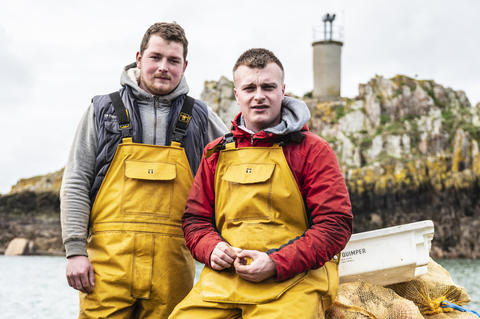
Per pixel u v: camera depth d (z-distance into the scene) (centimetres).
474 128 5559
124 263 349
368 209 5441
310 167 299
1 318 1470
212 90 6488
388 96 6050
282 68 321
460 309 378
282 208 299
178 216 363
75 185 360
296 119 311
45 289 2273
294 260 281
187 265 371
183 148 370
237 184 307
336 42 6378
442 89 6128
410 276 355
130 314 360
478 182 5378
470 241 5281
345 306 335
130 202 354
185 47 386
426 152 5612
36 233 6047
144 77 378
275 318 279
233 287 295
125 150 360
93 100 381
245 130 312
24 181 6341
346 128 5925
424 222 346
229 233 306
